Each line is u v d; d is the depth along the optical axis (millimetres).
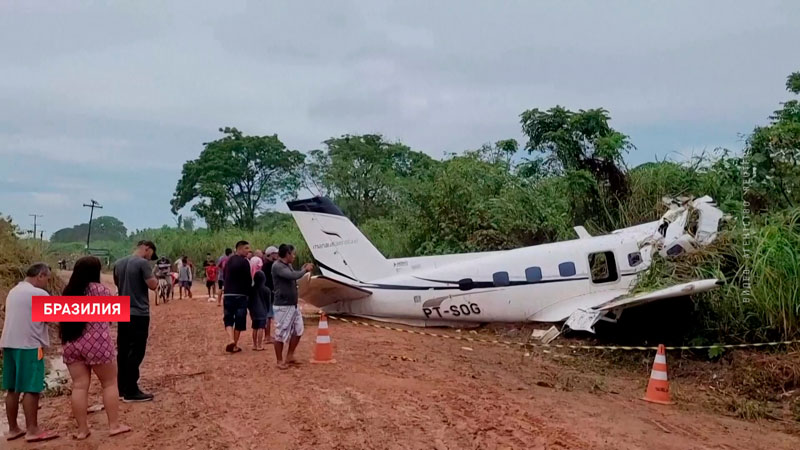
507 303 13617
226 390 8562
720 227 12867
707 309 11773
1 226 16719
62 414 7703
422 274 14188
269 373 9508
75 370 6613
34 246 17141
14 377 6625
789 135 14930
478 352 11742
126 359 8117
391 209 35531
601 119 20641
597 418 7188
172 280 24734
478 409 7383
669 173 18500
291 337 10023
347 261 14578
